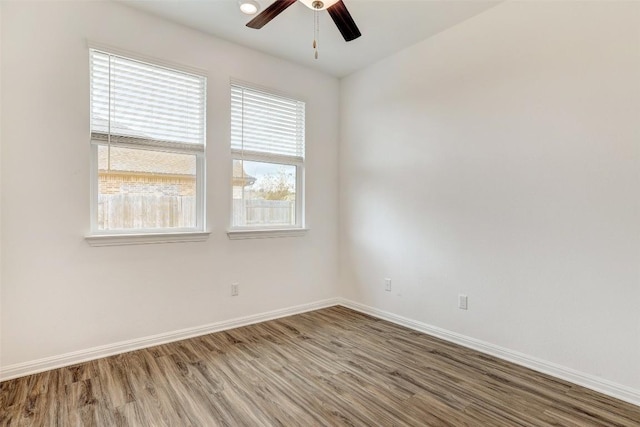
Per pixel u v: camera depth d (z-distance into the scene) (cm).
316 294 403
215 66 320
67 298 254
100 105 267
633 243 208
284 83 367
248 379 236
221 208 327
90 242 261
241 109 341
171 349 284
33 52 238
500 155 270
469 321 292
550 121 242
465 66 292
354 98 399
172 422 190
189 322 311
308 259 395
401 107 347
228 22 296
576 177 230
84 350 260
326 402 210
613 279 216
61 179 249
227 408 203
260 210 361
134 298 282
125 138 278
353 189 401
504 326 269
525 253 256
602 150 219
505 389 225
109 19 265
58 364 250
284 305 375
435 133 316
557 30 237
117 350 274
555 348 241
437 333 316
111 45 266
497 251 273
